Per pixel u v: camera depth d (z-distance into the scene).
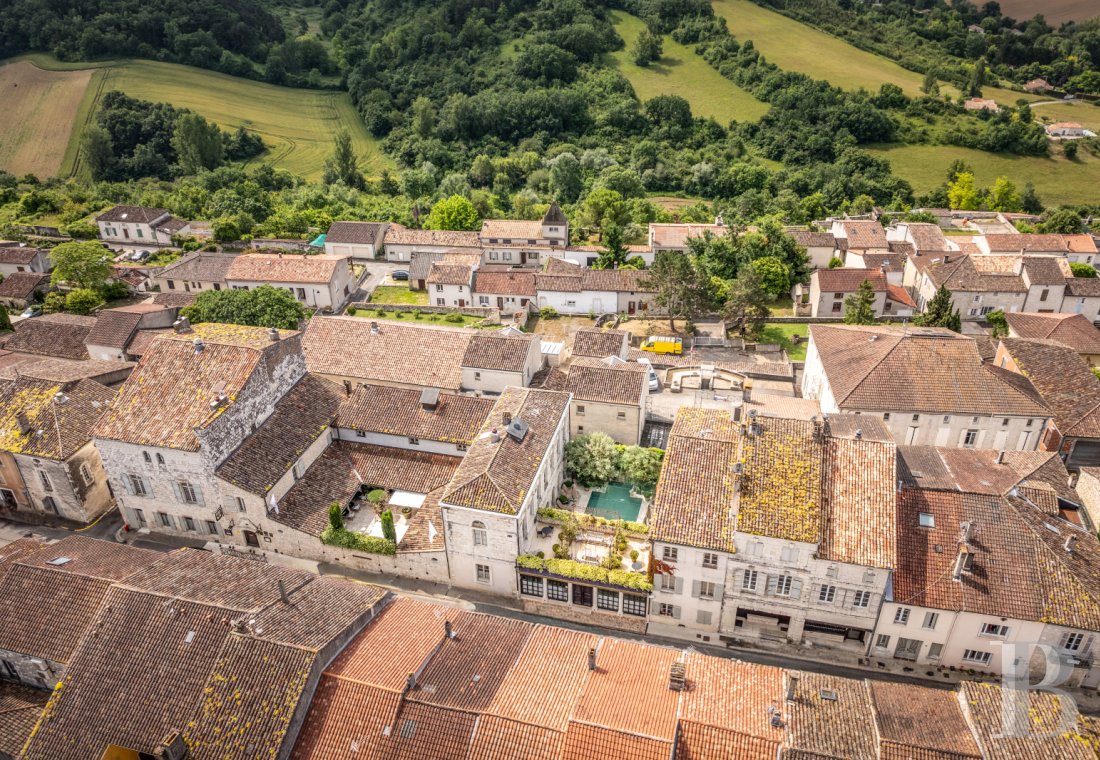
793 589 52.41
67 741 44.44
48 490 65.94
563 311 119.56
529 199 181.25
